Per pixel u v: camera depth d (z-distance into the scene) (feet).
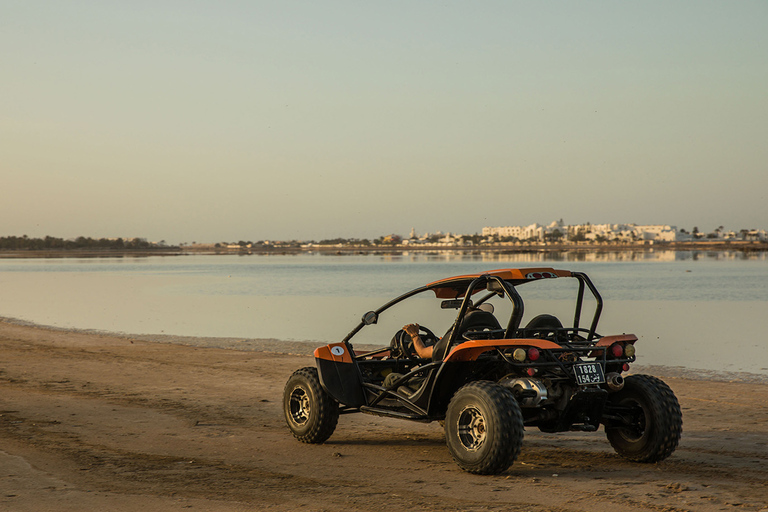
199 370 46.60
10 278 253.24
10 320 90.89
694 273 265.54
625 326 80.12
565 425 21.34
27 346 61.00
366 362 25.98
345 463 22.65
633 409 22.67
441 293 24.64
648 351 58.44
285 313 101.96
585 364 20.95
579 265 380.58
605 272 280.31
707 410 32.71
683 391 38.55
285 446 25.23
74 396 35.94
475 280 22.38
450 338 22.31
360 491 19.11
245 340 67.10
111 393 37.09
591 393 20.75
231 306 117.50
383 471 21.50
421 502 17.99
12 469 21.24
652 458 22.11
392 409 24.45
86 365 48.75
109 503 17.88
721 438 26.45
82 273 310.86
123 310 108.58
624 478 20.47
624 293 148.97
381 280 229.25
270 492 19.01
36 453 23.38
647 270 301.84
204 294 155.22
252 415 31.37
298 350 59.41
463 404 20.95
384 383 24.80
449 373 21.99
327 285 197.36
